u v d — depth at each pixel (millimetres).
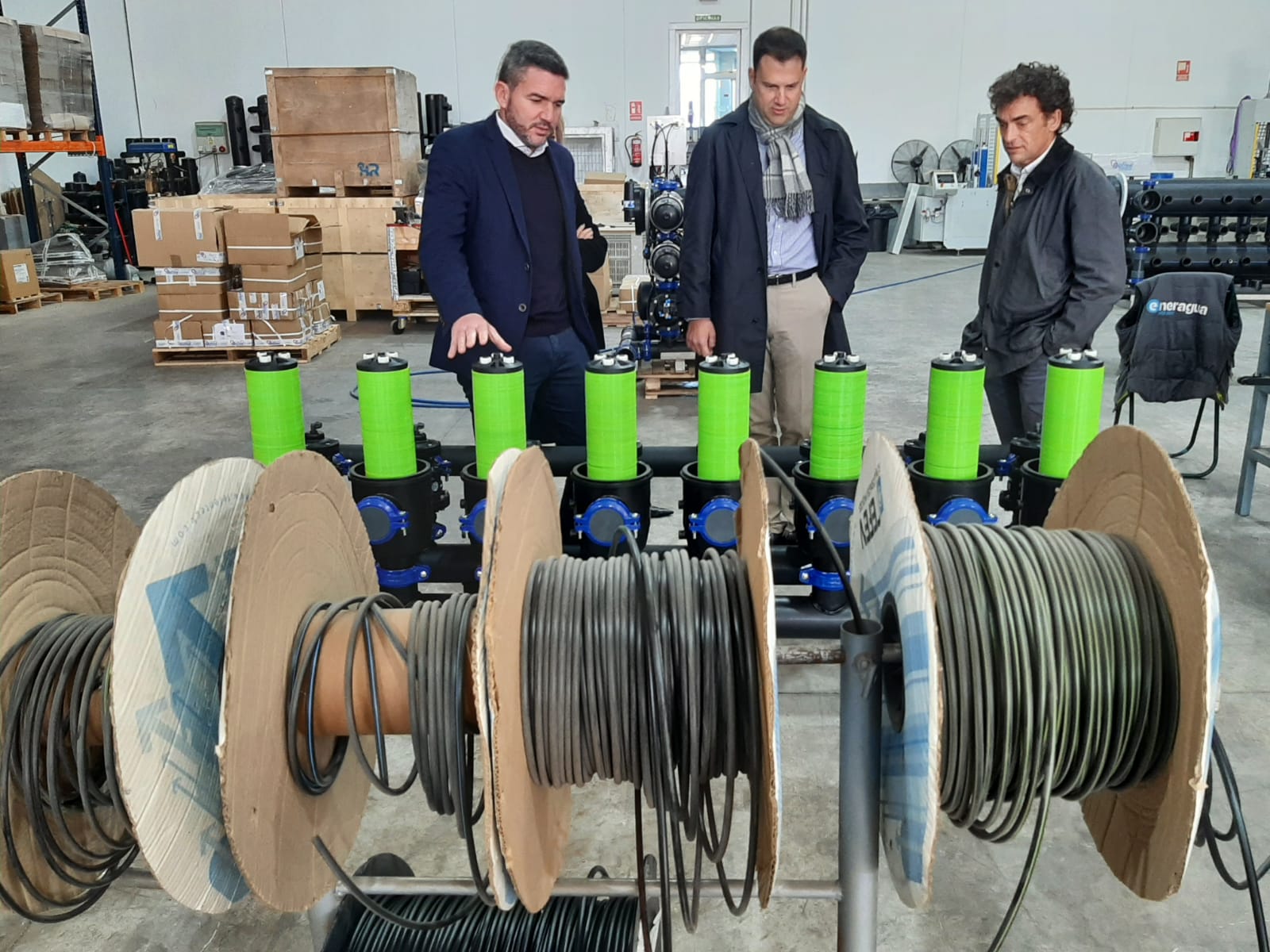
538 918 1922
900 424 5914
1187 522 1265
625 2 13625
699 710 1457
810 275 3691
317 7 13500
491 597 1233
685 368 6605
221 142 13781
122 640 1148
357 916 1944
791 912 2164
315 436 2734
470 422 6105
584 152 11297
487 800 1240
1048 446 2316
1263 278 8734
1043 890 2227
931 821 1236
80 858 1508
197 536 1286
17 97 9047
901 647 1438
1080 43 14180
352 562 1659
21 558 1391
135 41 13508
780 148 3539
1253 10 13938
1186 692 1270
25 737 1356
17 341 8648
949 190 13898
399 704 1460
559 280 3395
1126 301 10141
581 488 2430
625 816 2516
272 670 1345
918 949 2059
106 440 5809
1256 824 2426
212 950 2080
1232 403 6375
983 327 3475
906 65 14312
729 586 1487
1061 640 1367
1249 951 2037
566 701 1440
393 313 9984
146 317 9805
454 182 3125
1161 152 14438
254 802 1285
